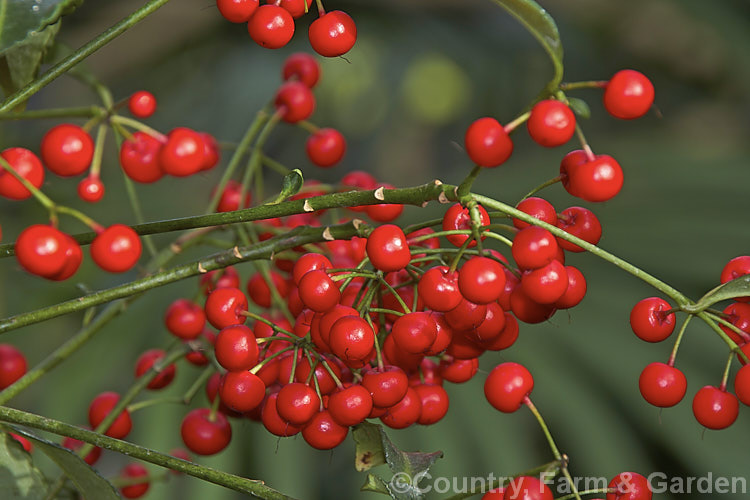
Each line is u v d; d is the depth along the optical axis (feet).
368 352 1.30
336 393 1.31
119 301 1.46
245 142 1.58
